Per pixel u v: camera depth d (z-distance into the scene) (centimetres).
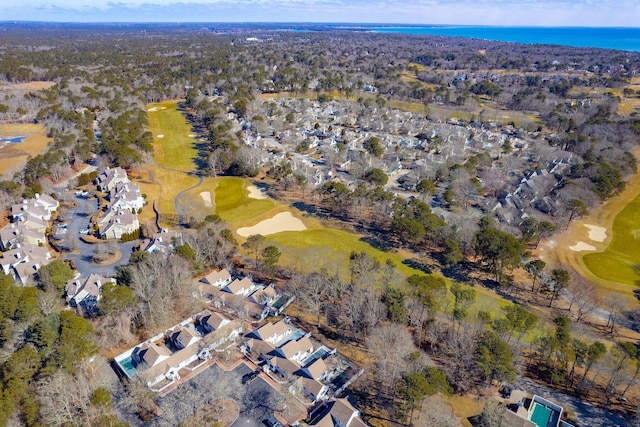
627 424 6550
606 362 7669
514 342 8031
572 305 9444
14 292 7644
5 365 6247
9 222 12406
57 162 15250
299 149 19462
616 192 14638
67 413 6000
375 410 6756
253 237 10881
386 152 18850
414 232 10950
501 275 10056
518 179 15388
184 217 13012
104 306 7931
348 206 13775
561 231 12488
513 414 6300
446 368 7462
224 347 7900
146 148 17412
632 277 10494
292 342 7775
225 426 6334
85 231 12125
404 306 8306
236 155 16675
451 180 15312
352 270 9675
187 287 9100
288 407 6688
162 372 7119
